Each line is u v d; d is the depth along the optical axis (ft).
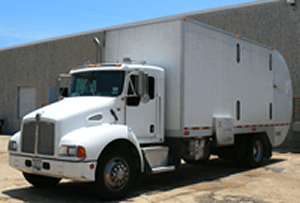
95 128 20.79
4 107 88.53
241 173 31.71
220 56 29.63
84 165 19.38
